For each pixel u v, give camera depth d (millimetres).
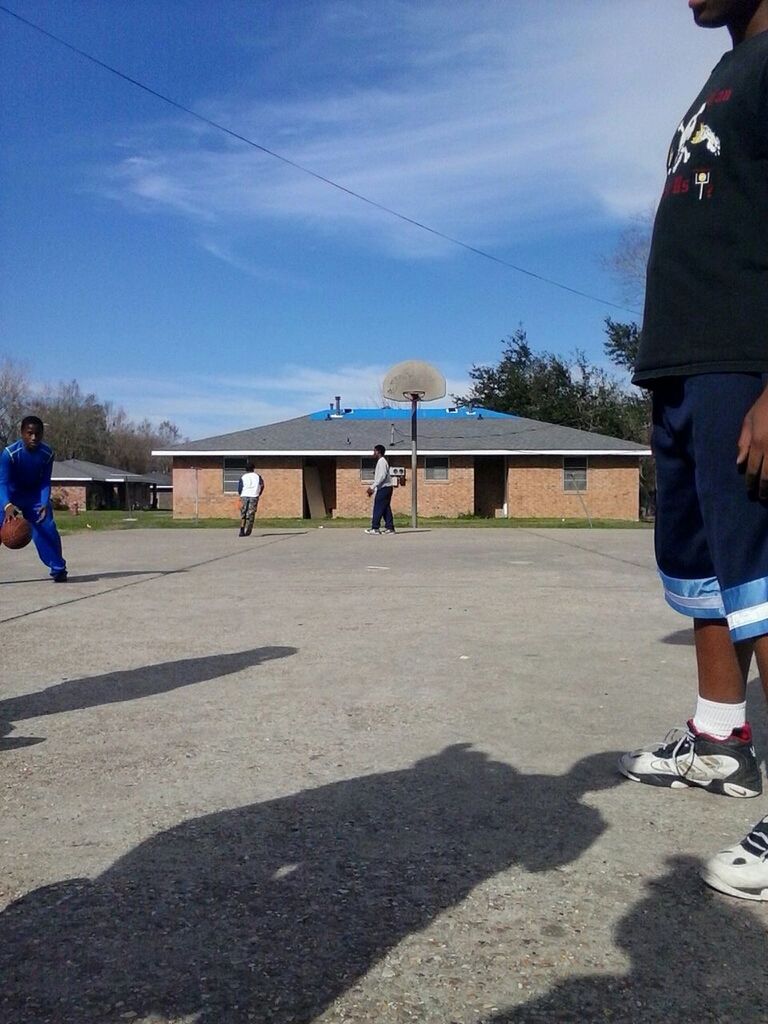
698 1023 1882
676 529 2891
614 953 2148
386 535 19391
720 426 2346
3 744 3775
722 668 3109
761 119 2279
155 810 3043
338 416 41844
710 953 2146
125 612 7461
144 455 91375
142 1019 1908
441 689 4680
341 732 3916
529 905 2375
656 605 7723
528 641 6027
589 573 10484
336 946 2188
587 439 37219
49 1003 1965
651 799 3109
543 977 2053
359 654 5621
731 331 2344
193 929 2271
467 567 11328
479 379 57031
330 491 37844
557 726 3984
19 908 2389
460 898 2416
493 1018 1904
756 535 2303
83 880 2543
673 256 2479
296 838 2801
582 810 3012
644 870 2572
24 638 6215
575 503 36219
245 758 3576
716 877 2422
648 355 2525
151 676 5027
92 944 2203
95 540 17984
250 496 19172
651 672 5055
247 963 2119
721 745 3133
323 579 9984
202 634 6367
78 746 3748
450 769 3428
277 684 4828
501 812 2998
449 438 37406
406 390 22734
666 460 2715
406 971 2080
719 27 2502
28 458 9625
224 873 2572
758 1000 1963
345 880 2521
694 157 2445
